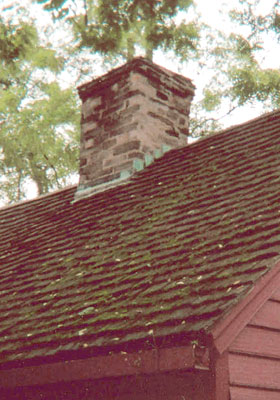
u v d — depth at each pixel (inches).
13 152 884.0
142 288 233.1
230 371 191.9
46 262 317.1
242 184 285.7
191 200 297.0
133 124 374.3
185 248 249.0
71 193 427.8
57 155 912.9
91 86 401.7
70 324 233.8
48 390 239.8
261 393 200.5
